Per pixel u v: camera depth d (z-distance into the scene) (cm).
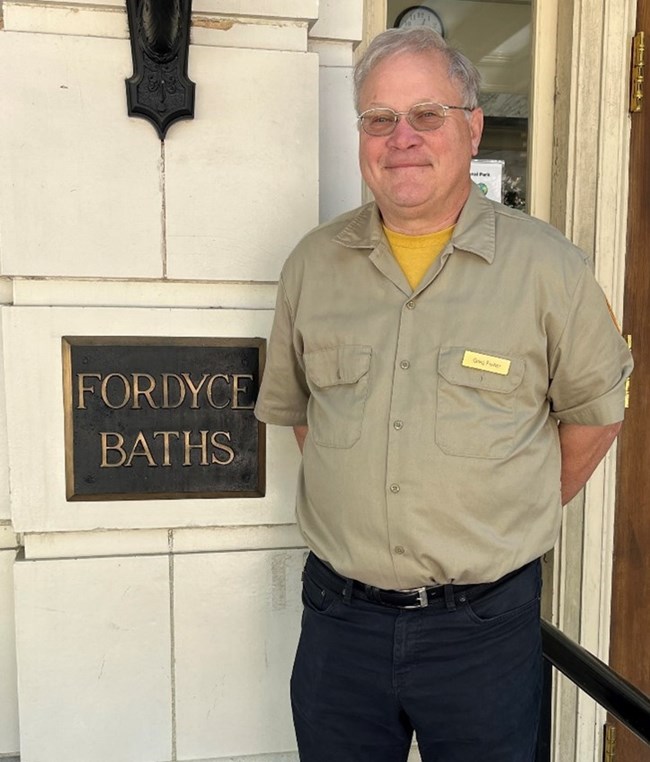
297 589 188
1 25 174
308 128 177
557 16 216
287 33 177
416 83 131
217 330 179
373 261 138
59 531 179
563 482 150
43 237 171
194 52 171
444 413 129
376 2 210
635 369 223
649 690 234
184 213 175
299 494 156
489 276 132
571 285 129
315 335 143
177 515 181
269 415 166
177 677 186
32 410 174
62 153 169
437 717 137
